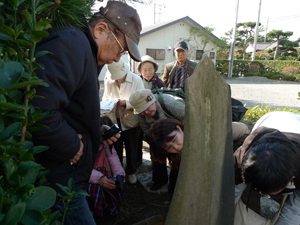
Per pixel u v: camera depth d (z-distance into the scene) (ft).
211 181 4.07
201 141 3.63
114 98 8.64
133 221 7.05
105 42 4.06
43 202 2.05
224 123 4.14
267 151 3.71
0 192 1.64
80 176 4.06
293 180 4.14
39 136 3.12
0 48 1.86
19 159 2.18
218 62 75.87
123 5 4.09
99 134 4.21
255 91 38.70
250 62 73.77
